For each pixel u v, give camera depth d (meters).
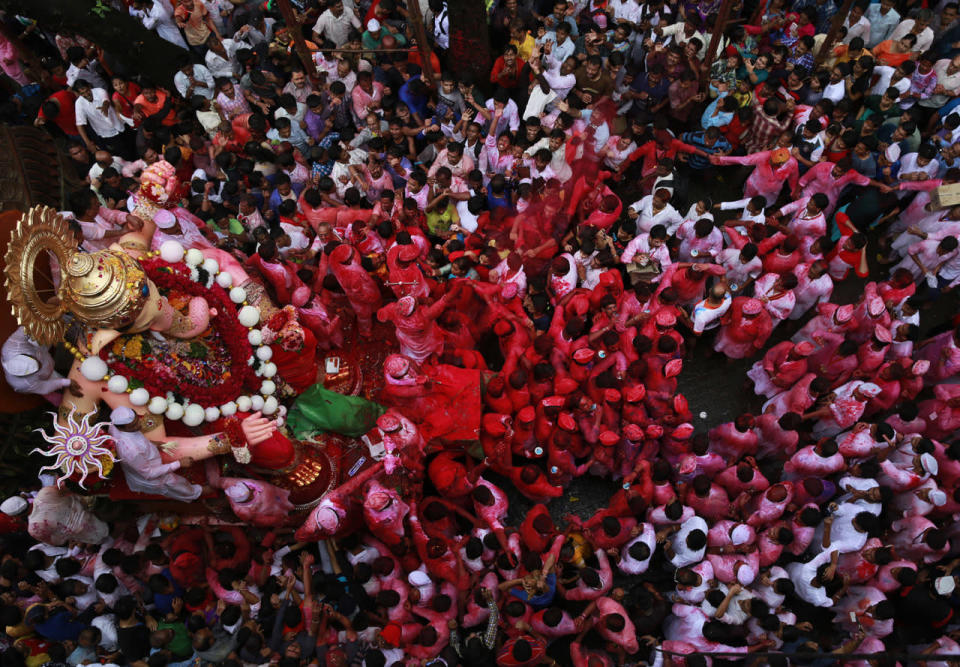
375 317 8.27
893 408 7.76
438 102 9.52
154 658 6.16
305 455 7.12
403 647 6.35
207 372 6.64
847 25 9.37
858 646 6.31
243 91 9.21
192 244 7.46
